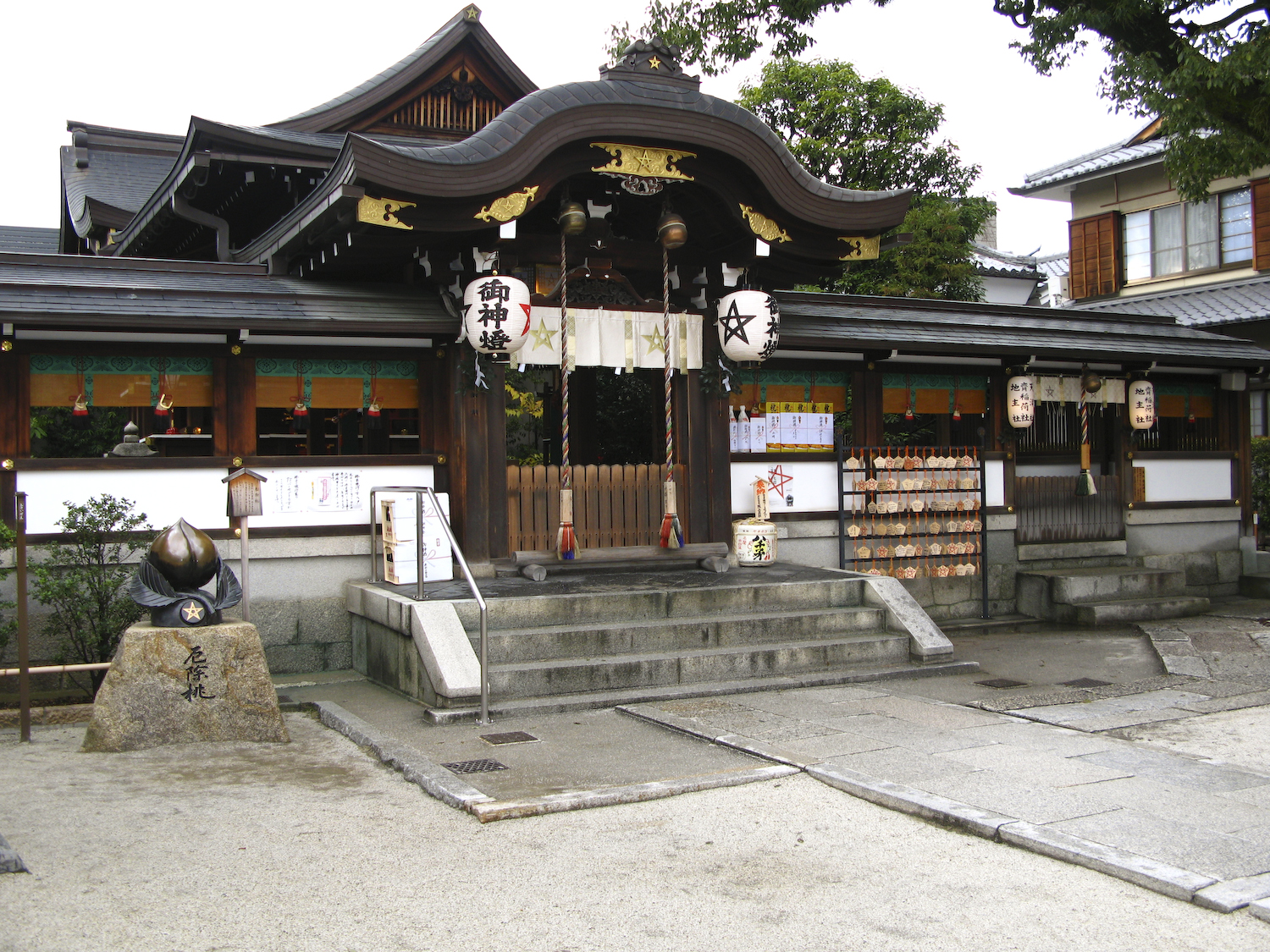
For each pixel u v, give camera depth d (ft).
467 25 49.57
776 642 29.50
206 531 29.71
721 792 18.93
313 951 12.58
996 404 40.96
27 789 19.27
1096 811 17.35
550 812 17.83
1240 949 12.70
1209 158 36.06
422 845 16.30
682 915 13.73
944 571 38.91
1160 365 43.39
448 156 28.12
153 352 29.58
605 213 33.24
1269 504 54.49
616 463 46.88
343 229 29.48
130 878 14.89
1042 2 35.83
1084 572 41.24
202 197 44.83
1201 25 34.42
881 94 71.72
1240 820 16.92
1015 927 13.37
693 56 41.29
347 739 23.38
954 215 68.74
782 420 37.45
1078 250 73.15
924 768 19.88
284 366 31.17
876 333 37.55
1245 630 36.01
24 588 23.22
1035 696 26.35
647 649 28.09
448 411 32.63
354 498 31.60
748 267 35.42
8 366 27.96
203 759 21.56
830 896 14.34
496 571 31.89
